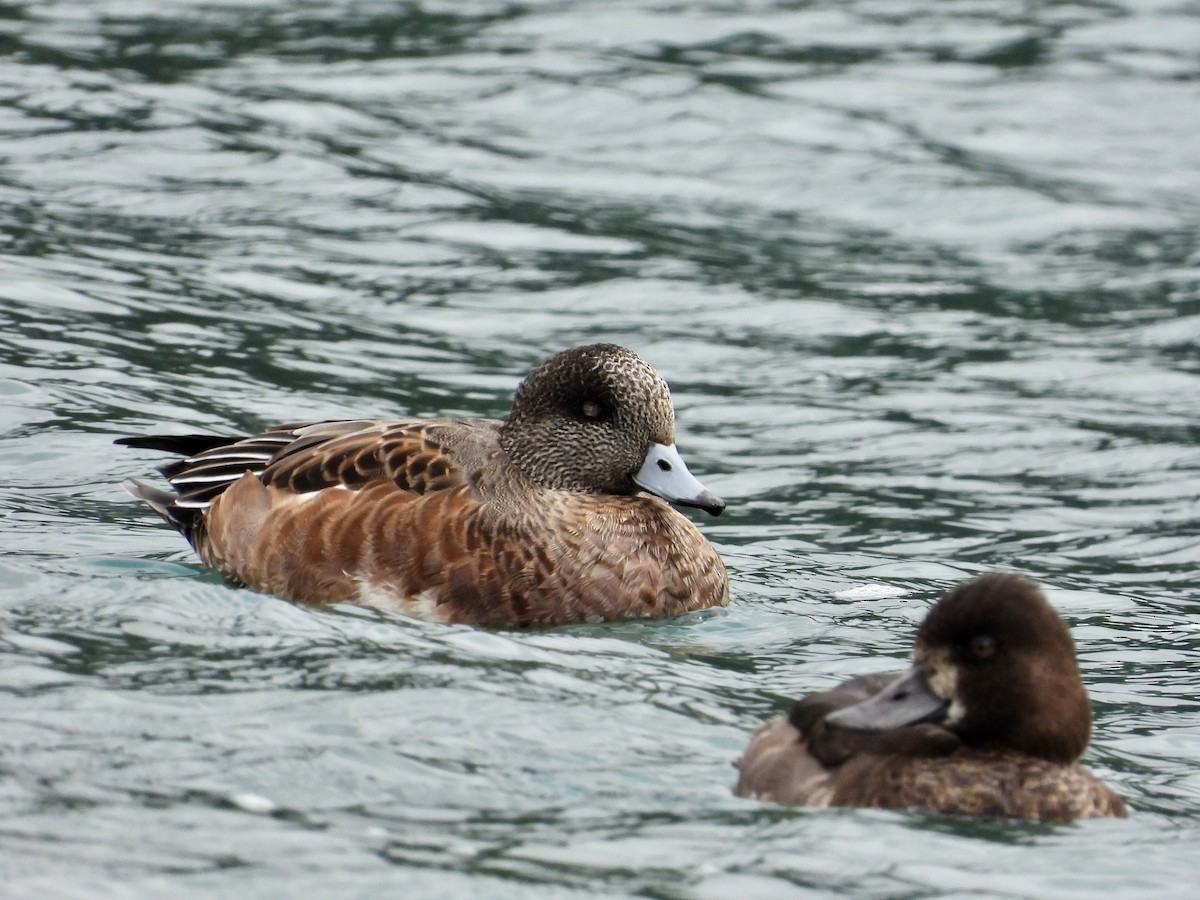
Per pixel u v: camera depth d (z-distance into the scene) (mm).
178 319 17922
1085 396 17625
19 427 14812
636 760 8969
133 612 10836
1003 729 8711
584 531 11719
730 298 20047
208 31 28406
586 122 25703
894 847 7992
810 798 8508
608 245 21438
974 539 14109
